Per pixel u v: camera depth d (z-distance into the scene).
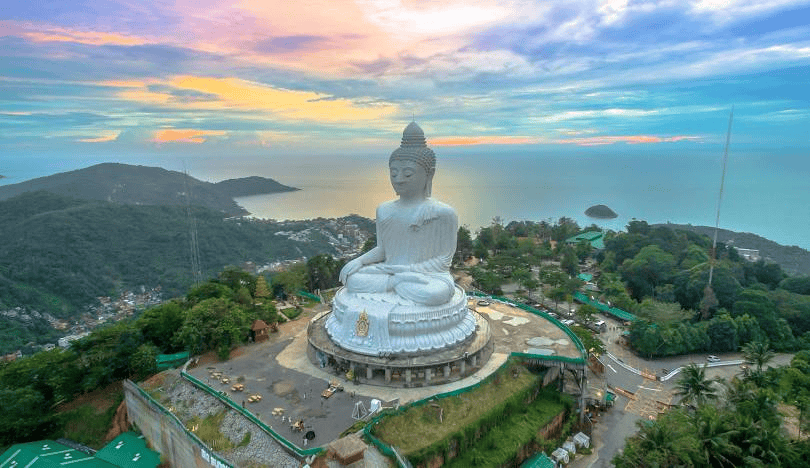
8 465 44.41
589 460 45.31
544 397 50.88
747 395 41.94
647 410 53.69
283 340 59.03
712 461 35.19
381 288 51.94
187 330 54.25
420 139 52.06
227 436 40.94
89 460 45.31
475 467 40.25
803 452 36.12
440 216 51.81
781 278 95.19
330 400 44.72
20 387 50.38
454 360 47.88
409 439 39.91
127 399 50.91
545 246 127.50
